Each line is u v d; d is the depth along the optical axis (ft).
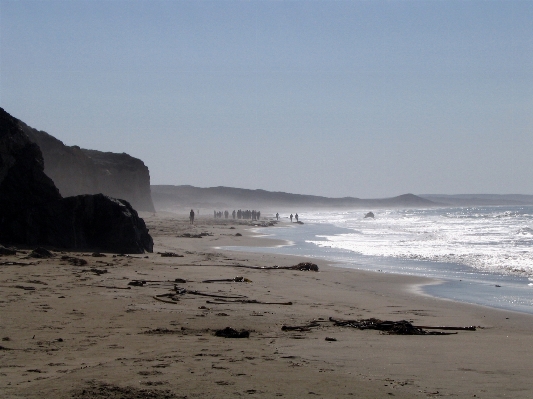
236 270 81.51
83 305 47.19
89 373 26.43
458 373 28.63
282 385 25.14
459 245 141.49
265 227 255.29
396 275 83.76
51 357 30.07
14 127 103.24
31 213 96.84
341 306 54.95
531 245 139.44
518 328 45.75
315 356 31.60
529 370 29.40
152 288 59.21
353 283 75.05
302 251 127.03
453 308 56.44
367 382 26.32
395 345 35.73
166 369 27.35
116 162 369.50
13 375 26.25
